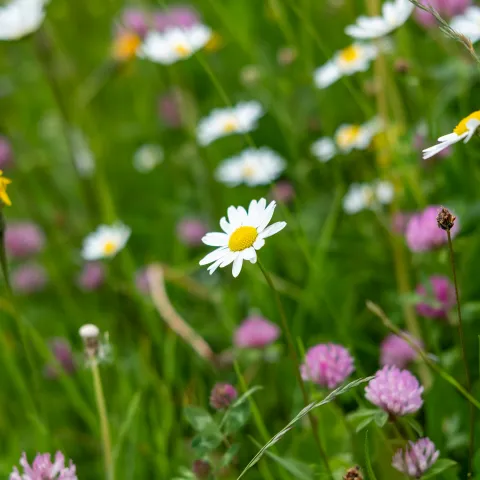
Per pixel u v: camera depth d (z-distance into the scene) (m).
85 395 1.57
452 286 1.44
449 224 1.28
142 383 1.52
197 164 1.87
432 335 1.43
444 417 1.38
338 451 1.38
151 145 2.08
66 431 1.53
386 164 1.57
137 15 1.99
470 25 1.45
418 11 1.59
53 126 2.13
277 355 1.50
